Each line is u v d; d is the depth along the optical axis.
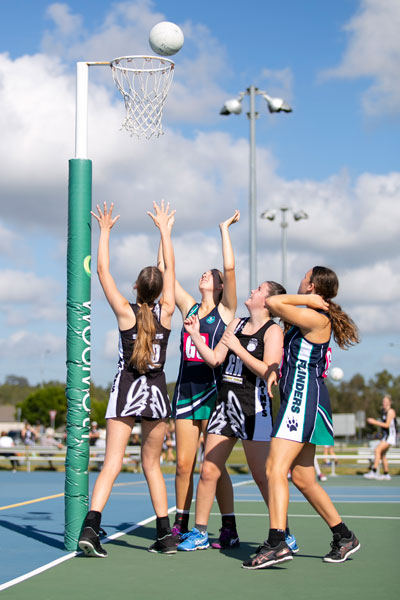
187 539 6.59
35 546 6.81
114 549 6.57
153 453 6.38
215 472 6.43
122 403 6.14
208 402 6.77
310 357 5.71
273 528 5.59
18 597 4.67
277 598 4.64
